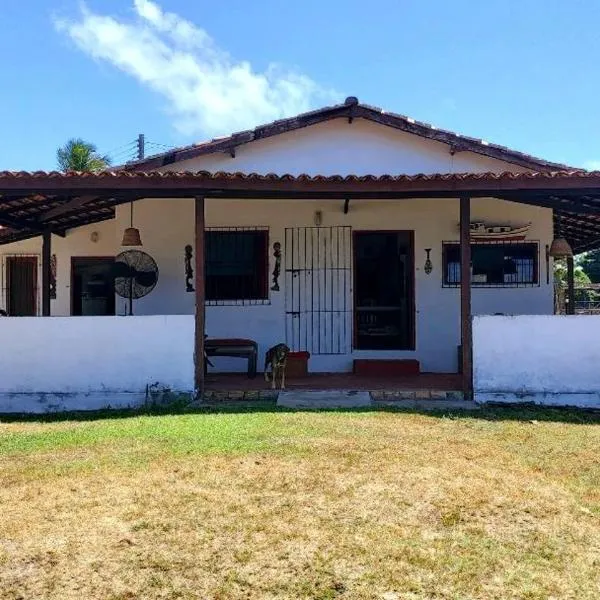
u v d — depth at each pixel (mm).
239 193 7621
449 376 9648
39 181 7277
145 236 10422
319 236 10398
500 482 4586
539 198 8680
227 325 10359
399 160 10414
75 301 13164
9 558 3320
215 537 3570
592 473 4891
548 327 7816
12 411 7824
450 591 3000
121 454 5348
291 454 5258
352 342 10297
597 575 3176
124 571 3184
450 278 10328
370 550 3410
